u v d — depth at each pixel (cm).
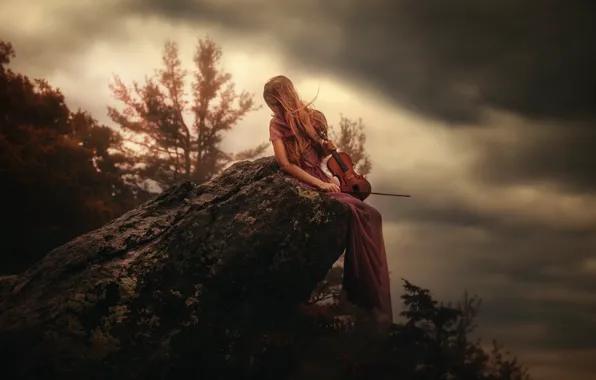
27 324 453
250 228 491
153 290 480
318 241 499
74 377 449
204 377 491
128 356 463
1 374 446
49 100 1922
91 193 1752
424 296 898
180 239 492
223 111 2084
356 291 518
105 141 2003
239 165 554
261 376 529
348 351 703
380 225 521
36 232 1555
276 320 526
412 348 820
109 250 497
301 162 533
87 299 466
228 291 491
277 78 547
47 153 1716
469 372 917
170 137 2027
